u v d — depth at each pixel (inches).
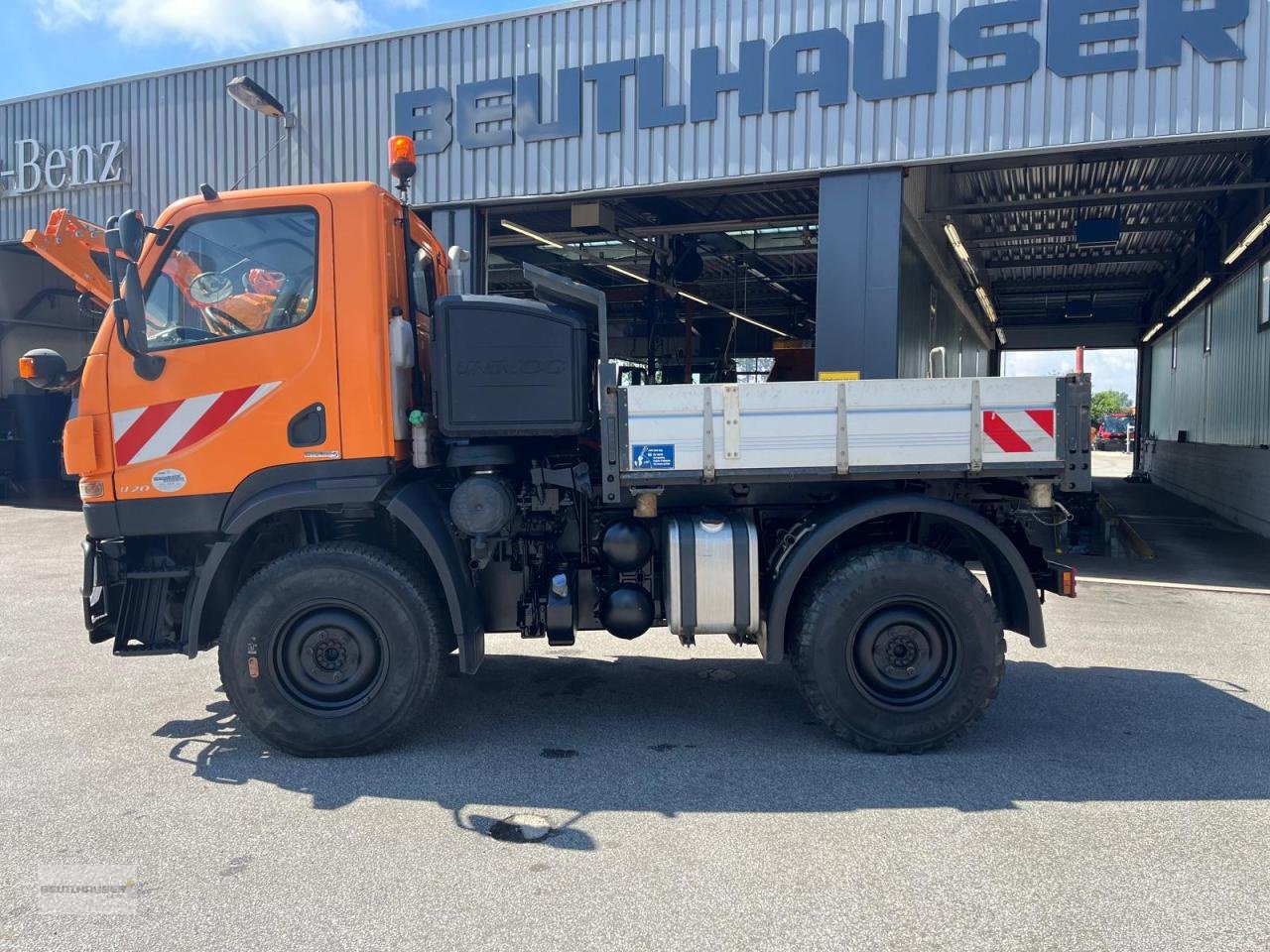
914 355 449.7
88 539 189.5
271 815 154.1
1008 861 136.7
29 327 848.3
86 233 227.9
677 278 642.2
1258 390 579.2
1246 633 295.4
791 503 199.2
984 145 356.8
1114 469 1316.4
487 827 149.3
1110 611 331.3
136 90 501.0
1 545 509.4
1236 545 502.0
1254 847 141.3
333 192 183.0
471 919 120.4
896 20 364.5
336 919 120.5
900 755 183.0
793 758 181.6
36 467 844.0
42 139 525.0
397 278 192.2
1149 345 1104.2
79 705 216.7
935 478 189.3
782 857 138.2
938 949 113.0
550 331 187.8
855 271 376.8
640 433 184.2
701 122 393.1
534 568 202.7
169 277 186.4
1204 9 330.6
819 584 184.9
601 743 191.2
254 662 179.2
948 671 183.3
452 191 434.9
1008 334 1151.6
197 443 185.0
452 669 249.1
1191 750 185.6
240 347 183.8
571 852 140.1
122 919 120.6
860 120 371.2
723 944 114.3
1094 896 126.0
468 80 428.5
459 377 186.4
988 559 196.5
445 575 182.4
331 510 191.2
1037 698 222.2
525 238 567.2
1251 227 523.5
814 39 374.3
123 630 189.3
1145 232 658.2
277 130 468.1
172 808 157.0
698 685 235.0
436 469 201.5
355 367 182.4
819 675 182.2
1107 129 342.6
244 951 113.0
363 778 170.9
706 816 153.5
